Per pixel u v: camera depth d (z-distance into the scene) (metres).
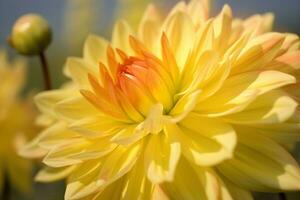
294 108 0.21
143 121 0.23
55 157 0.24
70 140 0.25
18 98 0.41
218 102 0.23
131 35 0.25
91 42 0.28
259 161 0.22
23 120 0.39
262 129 0.22
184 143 0.22
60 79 0.52
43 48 0.32
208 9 0.26
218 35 0.24
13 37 0.32
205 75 0.22
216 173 0.22
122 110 0.24
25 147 0.28
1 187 0.39
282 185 0.21
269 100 0.22
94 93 0.25
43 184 0.41
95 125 0.24
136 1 0.45
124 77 0.23
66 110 0.25
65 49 0.56
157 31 0.27
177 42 0.25
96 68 0.27
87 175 0.24
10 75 0.41
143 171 0.23
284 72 0.23
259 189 0.22
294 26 0.66
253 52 0.23
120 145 0.23
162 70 0.24
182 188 0.22
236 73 0.23
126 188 0.23
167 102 0.24
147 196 0.23
